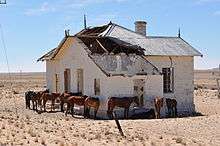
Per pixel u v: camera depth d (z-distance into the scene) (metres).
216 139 24.42
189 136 25.16
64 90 41.56
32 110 40.25
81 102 35.41
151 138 24.02
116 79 35.19
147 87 36.88
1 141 21.11
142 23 43.84
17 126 25.53
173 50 39.56
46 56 45.97
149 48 38.94
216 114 36.50
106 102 34.78
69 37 38.84
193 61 40.34
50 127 26.33
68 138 22.97
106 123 29.02
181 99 39.69
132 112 34.91
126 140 23.02
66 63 41.00
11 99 53.78
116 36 40.31
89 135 24.12
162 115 37.00
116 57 36.78
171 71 39.25
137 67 36.78
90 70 36.91
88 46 37.88
